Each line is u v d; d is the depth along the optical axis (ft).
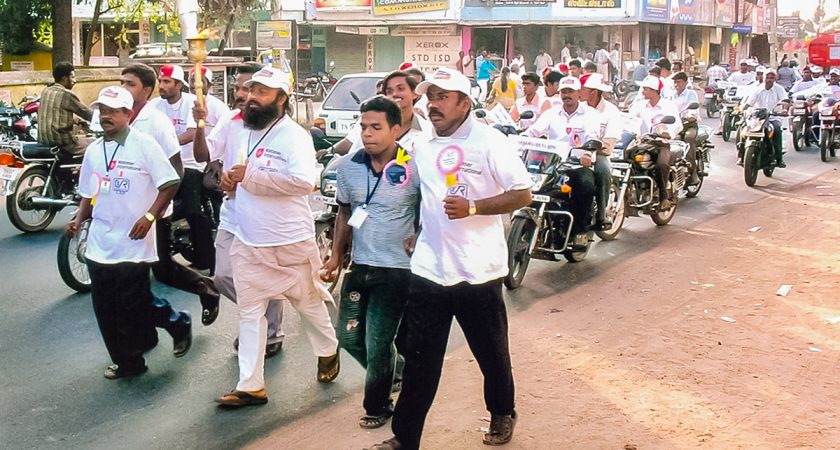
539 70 108.88
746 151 46.85
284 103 17.15
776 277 27.73
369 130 15.60
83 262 25.49
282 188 16.69
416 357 14.28
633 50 119.44
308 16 116.88
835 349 20.72
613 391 18.17
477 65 107.04
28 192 32.94
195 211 25.82
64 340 21.75
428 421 16.78
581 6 111.86
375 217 15.84
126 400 18.02
